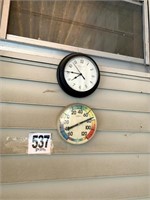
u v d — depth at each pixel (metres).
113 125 1.26
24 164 1.05
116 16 1.48
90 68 1.22
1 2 1.16
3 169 1.01
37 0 1.29
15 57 1.12
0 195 0.99
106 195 1.18
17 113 1.08
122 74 1.35
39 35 1.24
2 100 1.06
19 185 1.03
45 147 1.10
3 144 1.03
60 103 1.16
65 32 1.31
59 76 1.16
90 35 1.38
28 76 1.12
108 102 1.27
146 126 1.36
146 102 1.39
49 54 1.21
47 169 1.09
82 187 1.14
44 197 1.06
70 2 1.37
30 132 1.08
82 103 1.21
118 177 1.23
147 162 1.32
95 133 1.21
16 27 1.19
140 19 1.53
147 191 1.28
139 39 1.50
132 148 1.29
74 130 1.15
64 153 1.13
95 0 1.45
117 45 1.43
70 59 1.18
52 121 1.13
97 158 1.20
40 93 1.13
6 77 1.08
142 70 1.44
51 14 1.30
